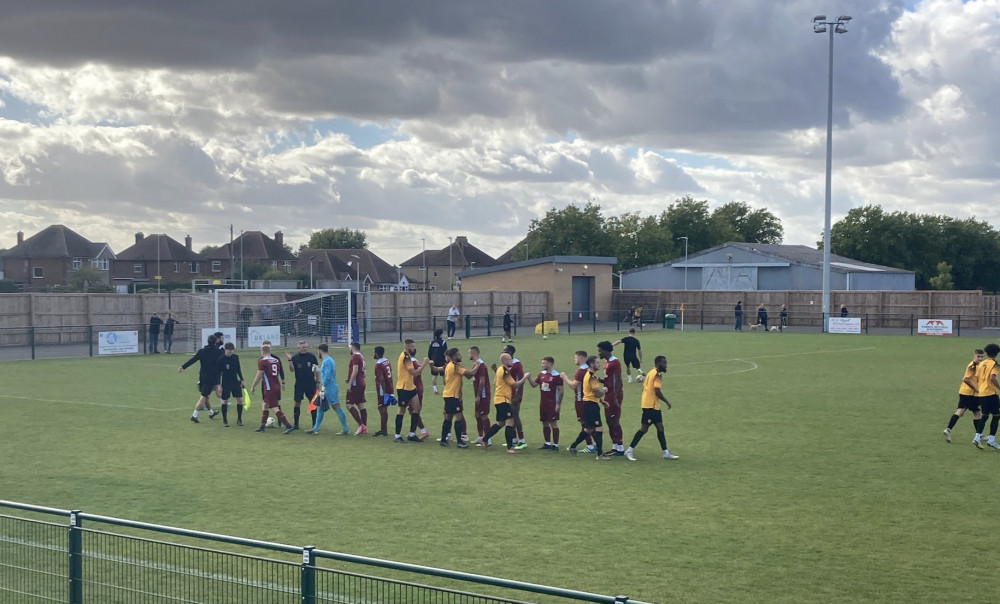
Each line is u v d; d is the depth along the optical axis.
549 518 13.04
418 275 162.75
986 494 14.56
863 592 9.95
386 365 20.45
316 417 20.98
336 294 55.62
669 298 74.31
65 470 16.47
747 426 21.53
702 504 13.90
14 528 11.22
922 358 40.53
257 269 124.88
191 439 19.98
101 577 9.30
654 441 19.61
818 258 83.06
